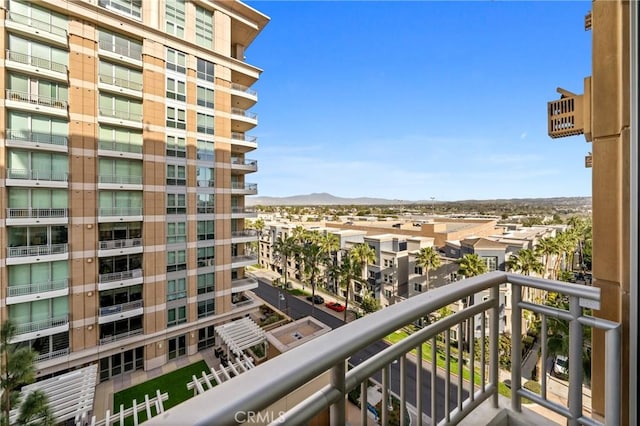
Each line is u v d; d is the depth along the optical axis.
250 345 13.12
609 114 1.11
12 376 8.43
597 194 1.15
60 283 10.99
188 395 11.09
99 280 11.77
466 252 18.30
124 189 12.20
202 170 14.30
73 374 10.56
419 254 20.14
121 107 12.34
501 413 1.61
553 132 1.33
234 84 15.76
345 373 0.90
